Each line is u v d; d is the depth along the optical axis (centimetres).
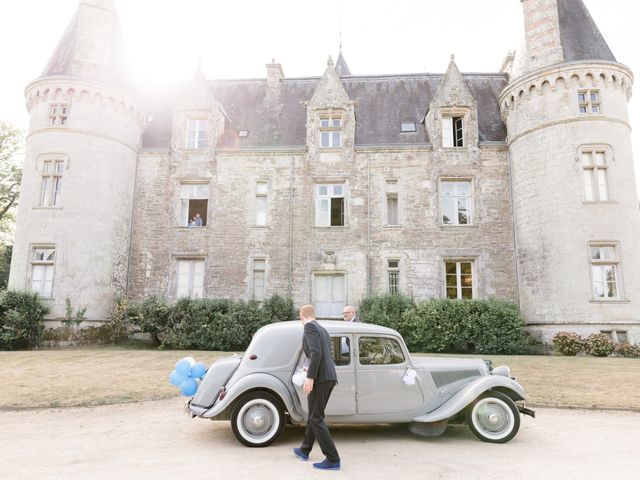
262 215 2094
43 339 1777
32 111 1991
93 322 1859
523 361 1379
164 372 1170
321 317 1980
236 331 1750
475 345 1770
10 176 3253
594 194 1766
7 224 3416
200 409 607
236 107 2358
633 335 1650
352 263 1992
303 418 599
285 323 655
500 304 1795
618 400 877
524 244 1880
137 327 1958
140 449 570
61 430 668
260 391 601
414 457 545
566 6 1989
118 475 468
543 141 1839
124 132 2053
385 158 2075
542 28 1927
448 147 2061
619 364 1311
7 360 1347
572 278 1708
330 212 2080
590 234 1717
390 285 1991
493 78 2406
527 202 1873
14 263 1875
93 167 1931
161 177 2117
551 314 1734
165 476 465
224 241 2039
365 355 634
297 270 2000
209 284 2006
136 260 2050
